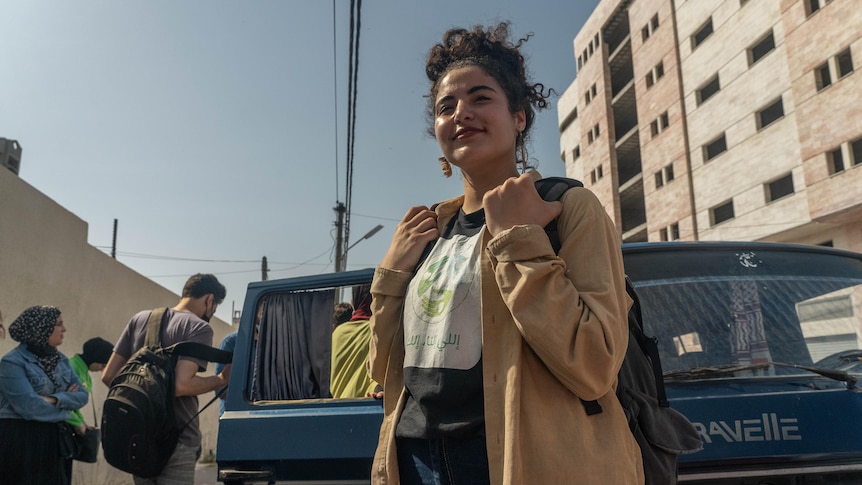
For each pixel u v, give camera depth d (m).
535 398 1.18
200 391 3.62
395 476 1.34
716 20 32.06
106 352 5.82
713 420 2.16
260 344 3.12
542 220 1.27
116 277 9.95
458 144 1.46
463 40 1.61
